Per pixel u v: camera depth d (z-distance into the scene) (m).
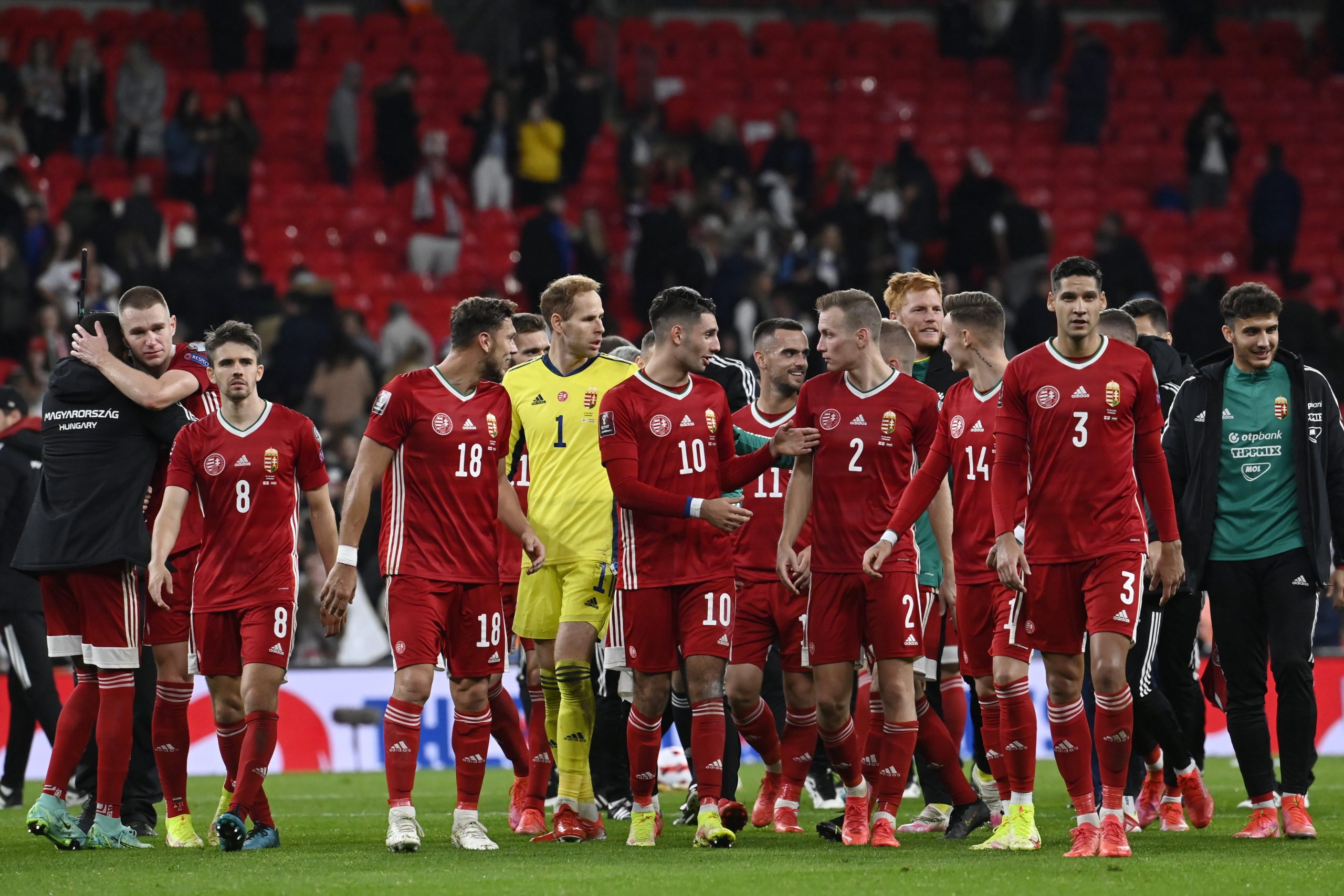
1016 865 21.02
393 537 24.16
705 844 24.02
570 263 66.94
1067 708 22.91
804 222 71.75
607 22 82.44
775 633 26.59
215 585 24.59
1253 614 25.67
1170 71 85.50
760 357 27.56
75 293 61.50
